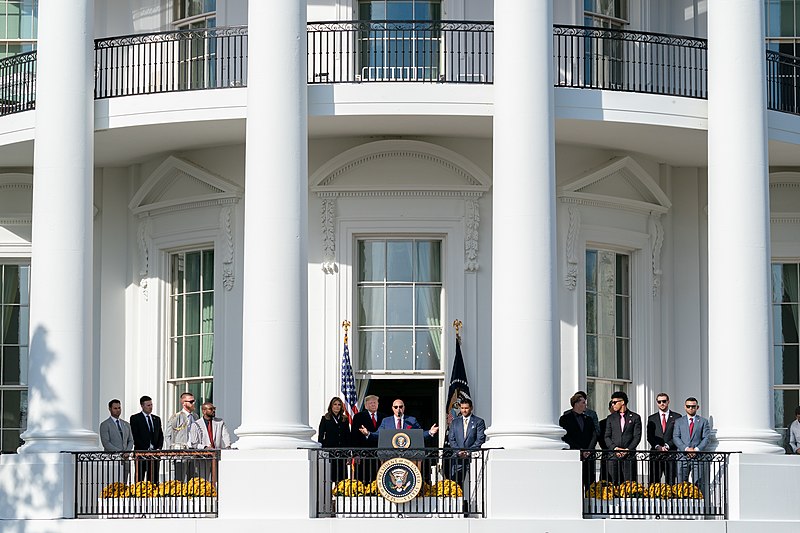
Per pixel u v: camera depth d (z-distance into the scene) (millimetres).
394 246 26000
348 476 22500
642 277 26969
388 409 26203
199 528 21234
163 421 26578
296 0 22500
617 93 24156
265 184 22188
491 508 21453
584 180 26031
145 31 27078
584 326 25984
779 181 27844
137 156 26688
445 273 25797
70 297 22953
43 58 23453
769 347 23188
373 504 22031
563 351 25797
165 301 26797
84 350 22969
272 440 21703
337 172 25703
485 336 25609
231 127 24656
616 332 26766
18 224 27891
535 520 21328
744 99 23562
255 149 22312
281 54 22375
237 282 25875
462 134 25500
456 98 23859
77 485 22219
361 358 25844
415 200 25703
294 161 22266
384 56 25938
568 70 26375
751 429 22844
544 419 22031
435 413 26062
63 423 22672
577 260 26016
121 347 27000
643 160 27000
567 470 21578
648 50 27125
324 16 26078
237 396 25703
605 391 26500
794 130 25328
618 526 21391
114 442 23547
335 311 25547
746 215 23312
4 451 28047
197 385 26438
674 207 27656
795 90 26375
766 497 22281
